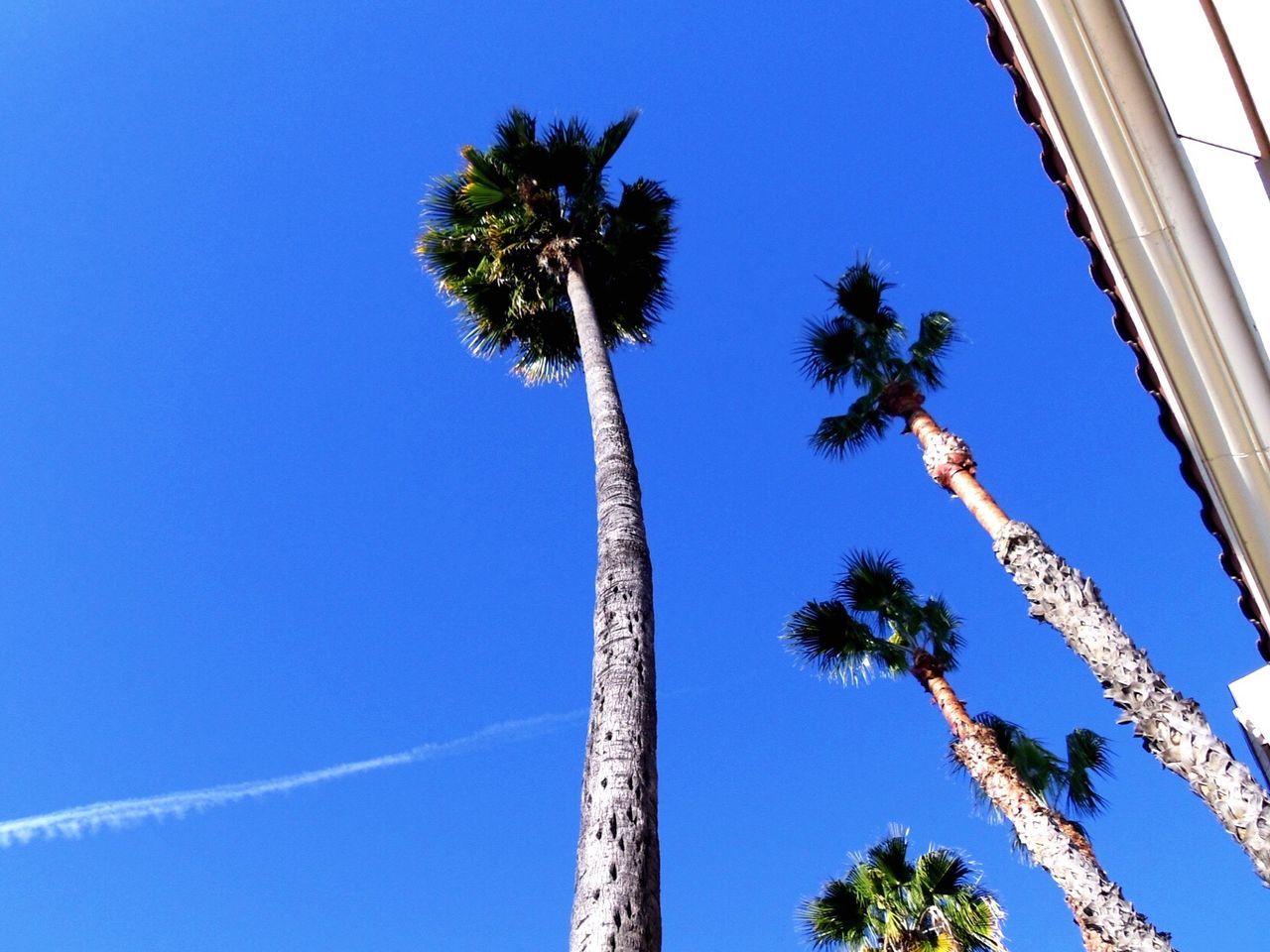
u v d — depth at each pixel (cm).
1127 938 937
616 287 1371
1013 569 859
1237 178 397
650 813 504
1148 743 732
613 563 681
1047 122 438
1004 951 1348
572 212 1333
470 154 1327
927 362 1416
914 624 1466
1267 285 410
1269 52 356
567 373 1380
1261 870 648
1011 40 425
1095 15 394
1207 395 455
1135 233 430
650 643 622
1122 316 473
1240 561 518
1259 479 469
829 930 1484
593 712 571
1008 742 1402
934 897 1450
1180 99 393
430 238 1369
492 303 1346
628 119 1361
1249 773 683
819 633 1466
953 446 1073
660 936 449
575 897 459
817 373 1463
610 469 795
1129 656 759
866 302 1437
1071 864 1026
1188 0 367
